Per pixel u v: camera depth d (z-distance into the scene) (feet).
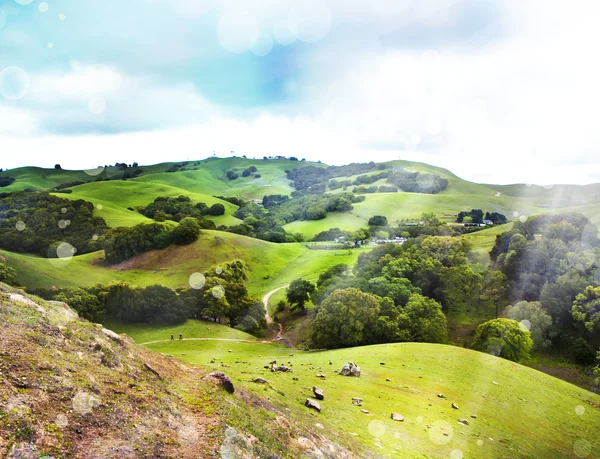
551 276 338.95
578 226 398.62
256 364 142.00
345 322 239.30
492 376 159.53
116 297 275.18
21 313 51.57
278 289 443.73
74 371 44.96
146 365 58.70
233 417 53.98
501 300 349.00
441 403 120.16
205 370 73.67
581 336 289.12
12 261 311.27
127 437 38.99
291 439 58.90
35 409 35.86
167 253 490.08
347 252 547.08
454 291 379.76
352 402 101.86
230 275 416.46
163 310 278.67
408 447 82.17
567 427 127.75
